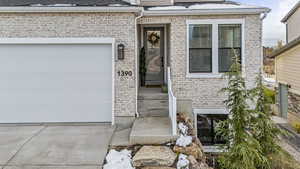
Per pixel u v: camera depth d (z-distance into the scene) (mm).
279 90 18859
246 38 10367
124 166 5996
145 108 9969
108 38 9266
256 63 10406
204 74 10469
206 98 10508
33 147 7031
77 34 9289
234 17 10336
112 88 9336
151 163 6109
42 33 9273
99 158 6336
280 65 18562
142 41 12289
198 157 6605
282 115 18406
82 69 9375
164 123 8484
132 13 9266
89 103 9398
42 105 9391
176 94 10531
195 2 13047
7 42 9219
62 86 9367
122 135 8055
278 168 6816
